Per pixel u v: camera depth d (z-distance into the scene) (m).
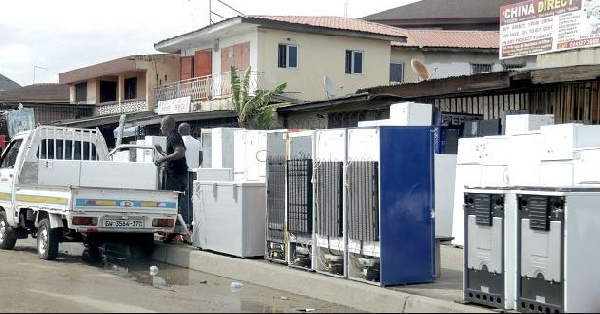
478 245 7.53
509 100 15.85
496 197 7.33
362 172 8.74
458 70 34.41
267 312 7.89
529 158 10.74
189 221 13.17
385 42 31.39
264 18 27.94
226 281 10.27
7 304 8.04
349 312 8.04
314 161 9.45
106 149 14.16
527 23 16.97
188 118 25.73
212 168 13.61
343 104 20.44
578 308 6.67
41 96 48.50
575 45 15.63
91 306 7.94
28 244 14.90
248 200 10.73
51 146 13.46
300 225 9.61
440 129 13.44
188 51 33.59
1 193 13.77
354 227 8.86
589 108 13.91
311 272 9.48
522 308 7.07
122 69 36.38
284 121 23.95
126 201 11.60
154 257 12.56
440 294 8.16
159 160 12.60
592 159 9.62
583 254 6.70
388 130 8.59
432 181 8.85
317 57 29.61
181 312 7.68
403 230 8.68
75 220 11.26
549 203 6.80
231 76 25.34
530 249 6.98
